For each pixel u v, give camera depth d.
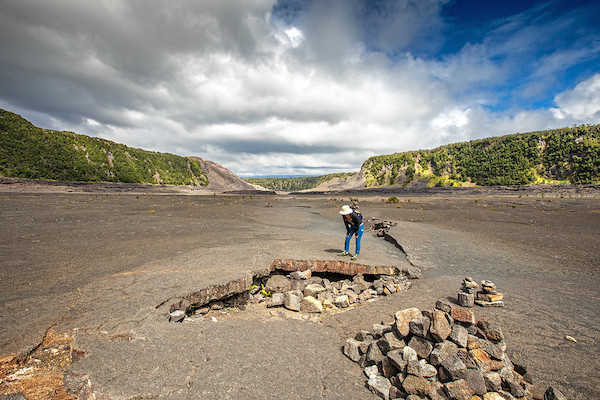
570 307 5.89
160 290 5.82
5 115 75.56
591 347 4.29
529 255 11.09
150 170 109.06
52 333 4.18
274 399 2.93
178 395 2.88
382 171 166.50
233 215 23.44
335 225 19.92
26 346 3.81
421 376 3.17
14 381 3.25
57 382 3.29
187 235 12.96
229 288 6.40
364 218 23.84
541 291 6.94
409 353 3.41
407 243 12.38
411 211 28.88
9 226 14.00
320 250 9.89
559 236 15.18
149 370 3.24
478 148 144.50
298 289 7.36
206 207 30.41
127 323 4.45
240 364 3.49
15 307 4.97
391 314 5.41
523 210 28.73
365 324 4.98
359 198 63.41
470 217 23.67
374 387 3.21
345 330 4.77
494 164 125.81
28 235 11.88
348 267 8.51
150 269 7.34
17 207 23.25
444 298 6.36
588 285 7.51
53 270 7.22
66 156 80.62
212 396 2.90
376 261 8.91
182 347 3.78
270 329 4.56
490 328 3.72
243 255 8.89
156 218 19.62
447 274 8.49
